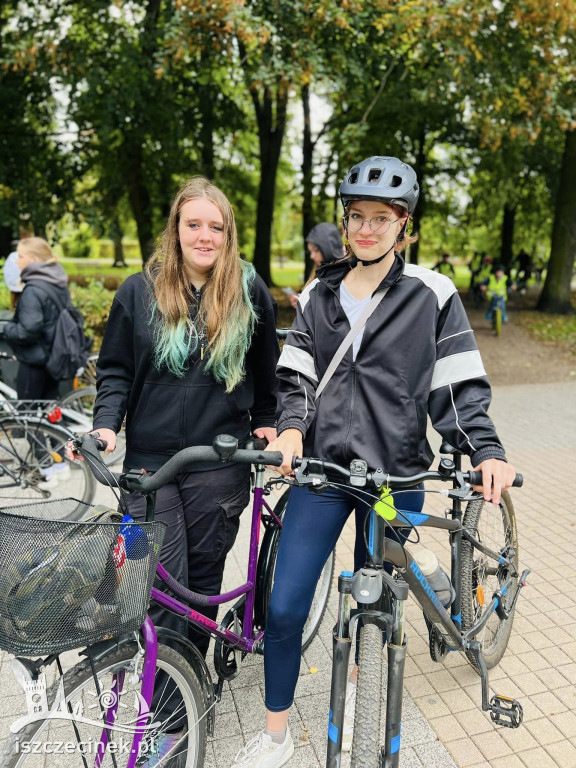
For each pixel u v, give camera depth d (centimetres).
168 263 196
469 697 244
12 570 134
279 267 4259
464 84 819
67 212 1234
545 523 402
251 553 222
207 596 204
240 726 229
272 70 689
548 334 1296
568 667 263
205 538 210
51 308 439
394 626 167
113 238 1309
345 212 182
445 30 712
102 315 658
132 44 934
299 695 245
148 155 1291
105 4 899
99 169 1280
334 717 167
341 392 187
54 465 416
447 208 1967
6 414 399
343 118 1348
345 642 166
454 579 220
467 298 1964
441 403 185
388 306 183
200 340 198
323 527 193
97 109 989
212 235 192
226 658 215
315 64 681
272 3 679
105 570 141
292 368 192
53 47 817
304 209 1631
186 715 190
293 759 214
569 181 1541
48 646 137
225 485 207
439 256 2530
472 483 166
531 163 1617
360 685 160
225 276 196
